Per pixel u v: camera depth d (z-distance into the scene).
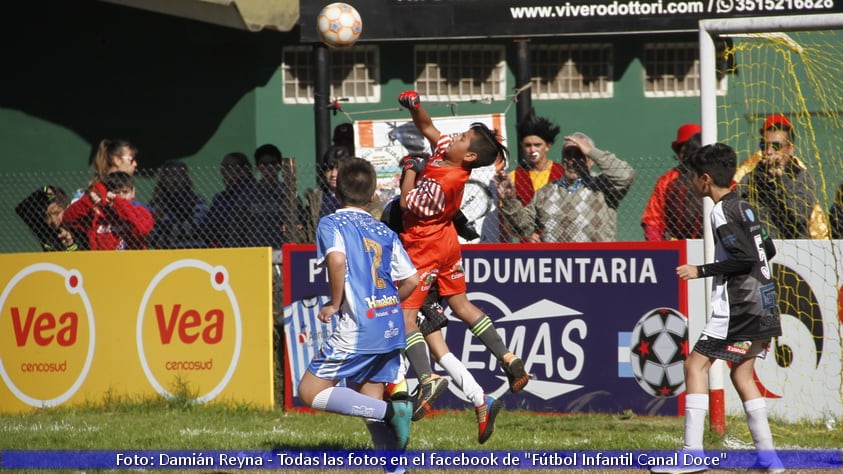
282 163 28.55
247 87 38.81
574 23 31.94
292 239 27.53
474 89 38.91
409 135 30.56
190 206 28.56
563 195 26.30
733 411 24.28
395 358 18.06
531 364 25.72
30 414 27.42
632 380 25.03
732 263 18.09
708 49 22.16
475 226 27.06
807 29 21.33
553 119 39.06
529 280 25.73
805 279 23.98
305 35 32.47
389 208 20.61
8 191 37.84
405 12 32.22
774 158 24.48
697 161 18.75
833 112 25.12
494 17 32.09
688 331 24.50
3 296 28.91
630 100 38.94
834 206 24.61
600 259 25.22
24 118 40.50
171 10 36.34
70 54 40.22
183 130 39.41
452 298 20.56
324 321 17.06
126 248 28.72
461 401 26.25
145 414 26.34
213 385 27.31
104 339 28.06
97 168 29.70
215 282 27.27
